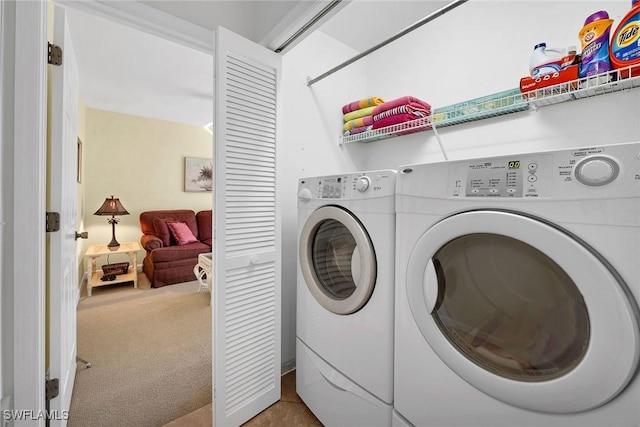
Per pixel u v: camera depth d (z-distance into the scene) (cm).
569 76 113
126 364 188
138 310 283
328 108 205
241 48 133
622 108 121
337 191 121
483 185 76
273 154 148
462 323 83
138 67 273
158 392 160
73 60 148
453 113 161
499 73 158
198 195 499
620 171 57
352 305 111
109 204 370
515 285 72
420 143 195
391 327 100
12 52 99
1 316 94
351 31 202
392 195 99
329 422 125
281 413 145
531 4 146
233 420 132
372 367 106
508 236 70
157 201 457
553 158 66
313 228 134
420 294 89
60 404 117
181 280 375
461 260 82
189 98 359
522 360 72
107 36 221
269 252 147
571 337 64
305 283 140
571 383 62
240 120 133
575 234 62
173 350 207
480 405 78
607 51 106
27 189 100
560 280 65
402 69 206
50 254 115
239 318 134
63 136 119
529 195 68
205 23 141
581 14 131
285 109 180
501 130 157
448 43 181
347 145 218
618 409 58
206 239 457
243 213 135
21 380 99
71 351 152
